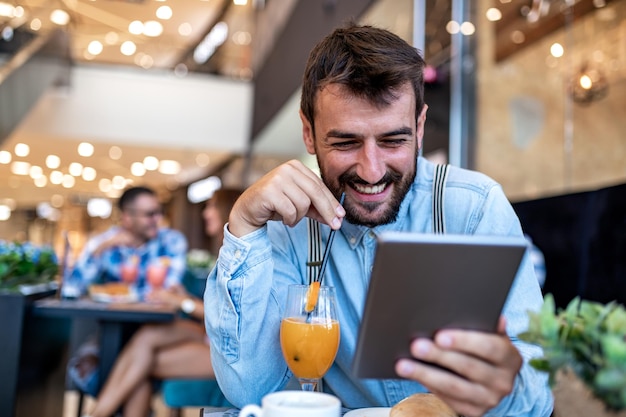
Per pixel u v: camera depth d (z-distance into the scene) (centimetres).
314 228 112
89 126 941
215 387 256
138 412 262
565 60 395
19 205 1995
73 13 859
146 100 964
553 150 394
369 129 92
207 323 97
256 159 1032
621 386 46
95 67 948
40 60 727
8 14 689
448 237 57
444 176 114
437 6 397
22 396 225
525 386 70
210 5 916
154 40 977
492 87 388
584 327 51
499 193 112
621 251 179
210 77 995
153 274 299
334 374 112
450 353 59
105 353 263
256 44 974
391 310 59
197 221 1545
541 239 226
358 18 449
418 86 98
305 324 84
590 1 386
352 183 98
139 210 346
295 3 686
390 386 104
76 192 1788
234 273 93
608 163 396
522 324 91
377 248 56
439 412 73
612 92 394
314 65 99
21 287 253
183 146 977
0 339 219
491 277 59
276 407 59
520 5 393
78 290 314
